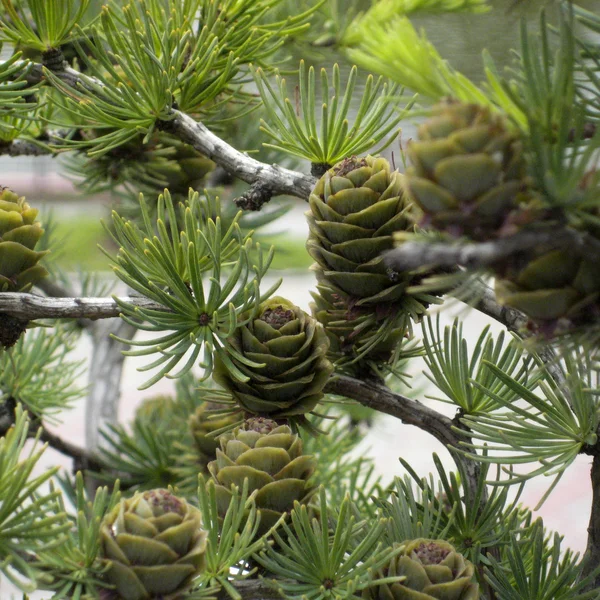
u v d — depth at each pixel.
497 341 0.60
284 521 0.56
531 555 0.60
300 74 0.60
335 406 0.81
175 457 0.70
